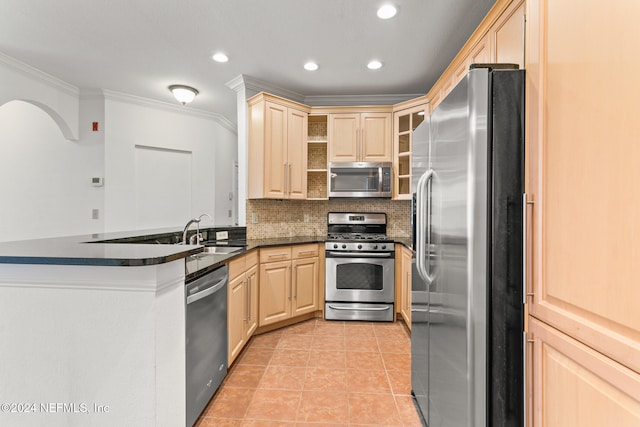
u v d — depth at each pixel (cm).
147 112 396
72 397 109
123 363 108
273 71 307
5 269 108
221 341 195
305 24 230
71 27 235
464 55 229
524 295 104
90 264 102
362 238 354
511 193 107
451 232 125
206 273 175
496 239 108
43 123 361
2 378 110
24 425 111
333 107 350
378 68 300
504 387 108
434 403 148
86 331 109
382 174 341
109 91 361
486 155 108
